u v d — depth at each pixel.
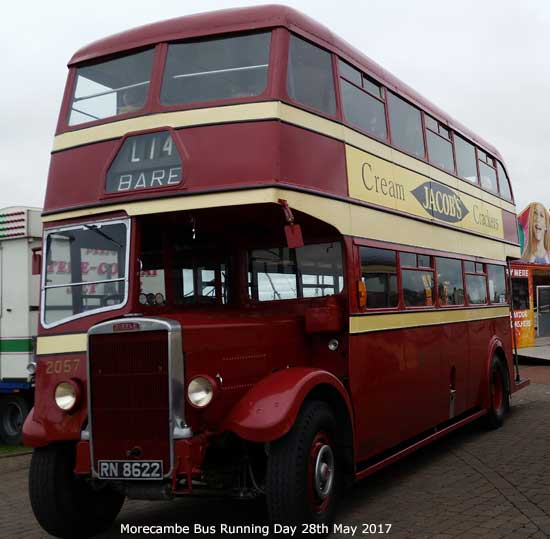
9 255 12.16
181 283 6.93
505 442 9.95
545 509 6.49
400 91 8.78
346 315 6.93
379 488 7.62
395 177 8.25
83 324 6.13
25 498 8.15
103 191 6.33
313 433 5.74
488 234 11.75
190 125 6.12
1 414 12.47
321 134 6.62
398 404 7.78
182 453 5.26
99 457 5.53
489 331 11.25
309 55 6.68
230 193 5.86
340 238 7.00
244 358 5.97
